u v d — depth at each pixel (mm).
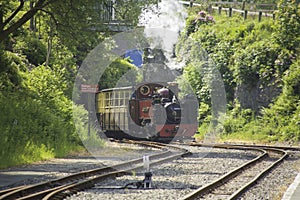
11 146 56031
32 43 104312
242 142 93000
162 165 54188
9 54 86938
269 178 45219
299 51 106000
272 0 157125
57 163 56188
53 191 35906
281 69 104812
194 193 34906
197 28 129625
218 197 35844
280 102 98375
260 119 100000
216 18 138000
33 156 58625
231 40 120750
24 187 36906
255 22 126438
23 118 64750
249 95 107562
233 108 109375
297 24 108562
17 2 74312
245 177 46188
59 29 68750
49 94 80500
